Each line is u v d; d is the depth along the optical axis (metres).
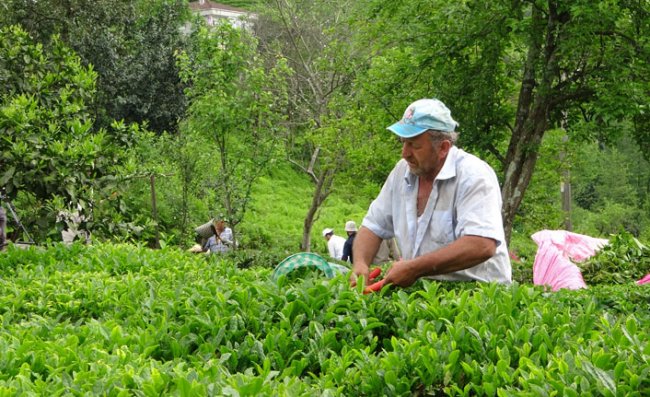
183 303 3.99
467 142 14.69
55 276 4.97
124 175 9.28
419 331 3.41
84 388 2.80
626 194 46.41
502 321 3.54
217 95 16.11
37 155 8.45
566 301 4.33
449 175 4.44
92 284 4.62
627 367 2.85
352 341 3.55
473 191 4.39
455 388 2.93
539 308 3.77
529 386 2.76
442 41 14.10
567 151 16.97
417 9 14.27
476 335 3.28
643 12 12.84
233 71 16.38
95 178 9.09
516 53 16.41
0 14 24.44
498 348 3.14
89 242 9.02
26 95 9.40
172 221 20.48
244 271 5.32
